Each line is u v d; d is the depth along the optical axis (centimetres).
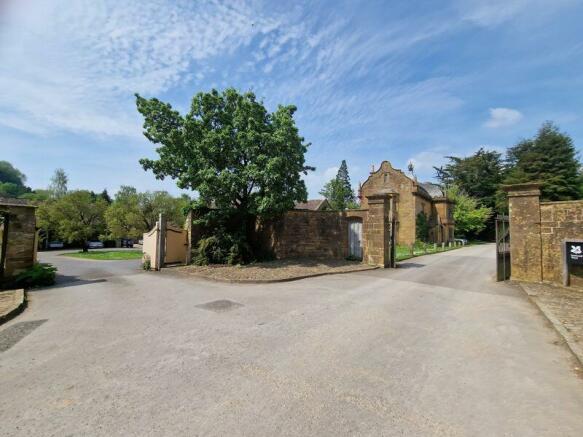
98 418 298
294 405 319
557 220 977
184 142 1403
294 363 420
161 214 1487
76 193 3466
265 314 657
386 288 938
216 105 1491
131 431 277
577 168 3559
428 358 439
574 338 496
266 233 1670
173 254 1570
